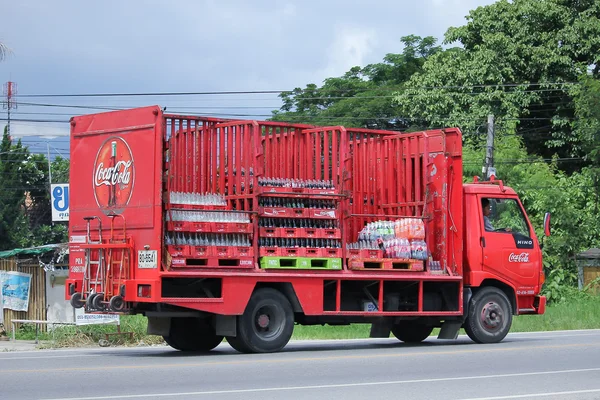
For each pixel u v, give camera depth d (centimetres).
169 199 1368
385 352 1430
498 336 1672
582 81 3791
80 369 1155
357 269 1527
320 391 948
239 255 1410
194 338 1562
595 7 4025
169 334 1517
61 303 2208
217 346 1653
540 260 1739
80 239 1494
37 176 5572
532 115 4172
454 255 1634
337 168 1543
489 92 3956
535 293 1728
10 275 2231
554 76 4034
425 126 4112
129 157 1415
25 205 5597
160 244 1352
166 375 1091
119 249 1416
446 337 1664
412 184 1680
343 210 1527
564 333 1995
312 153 1574
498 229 1702
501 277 1686
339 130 1537
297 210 1473
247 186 1455
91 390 951
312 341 1836
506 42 3962
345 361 1270
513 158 3794
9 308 2227
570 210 3656
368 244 1552
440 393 938
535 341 1698
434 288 1653
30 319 2231
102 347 1767
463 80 4006
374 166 1686
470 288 1666
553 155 4303
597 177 3828
